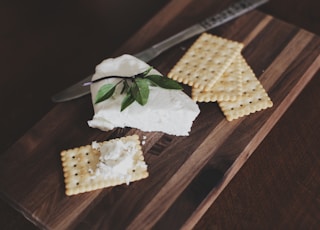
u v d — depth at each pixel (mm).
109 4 582
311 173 425
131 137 428
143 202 394
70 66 530
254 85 453
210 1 518
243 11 501
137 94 412
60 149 428
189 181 402
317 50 471
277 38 482
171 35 498
